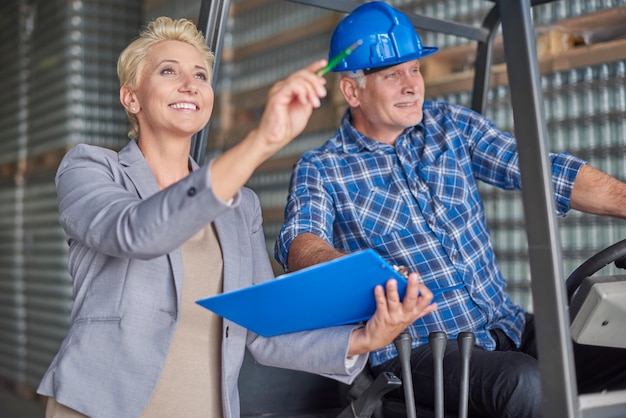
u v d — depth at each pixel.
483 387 1.64
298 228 1.87
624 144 2.52
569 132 2.70
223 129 4.53
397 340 1.45
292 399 2.00
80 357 1.41
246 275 1.56
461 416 1.43
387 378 1.54
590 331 1.38
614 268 2.53
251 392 1.95
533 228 1.20
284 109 1.15
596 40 2.59
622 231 2.51
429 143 2.02
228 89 4.52
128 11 5.24
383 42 1.99
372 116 2.02
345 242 1.99
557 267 1.17
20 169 5.84
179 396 1.46
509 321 1.96
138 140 1.65
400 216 1.95
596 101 2.61
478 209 2.01
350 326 1.46
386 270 1.23
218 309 1.31
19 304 5.84
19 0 5.73
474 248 1.96
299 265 1.75
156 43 1.61
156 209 1.21
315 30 3.86
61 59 5.16
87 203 1.35
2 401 5.36
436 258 1.92
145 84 1.57
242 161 1.17
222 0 1.79
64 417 1.42
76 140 5.09
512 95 1.22
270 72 4.21
